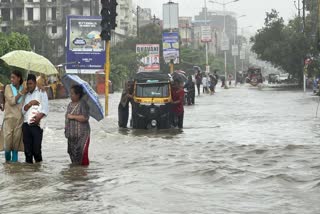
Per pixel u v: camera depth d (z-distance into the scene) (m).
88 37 48.47
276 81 93.62
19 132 11.96
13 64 12.19
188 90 35.72
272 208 7.55
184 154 13.34
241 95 49.31
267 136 17.66
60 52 99.06
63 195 8.59
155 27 98.12
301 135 17.84
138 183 9.42
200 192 8.66
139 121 21.00
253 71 89.81
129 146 15.27
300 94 48.62
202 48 131.00
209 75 56.38
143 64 66.62
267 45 68.81
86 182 9.67
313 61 49.06
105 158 12.74
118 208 7.67
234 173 10.22
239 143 15.70
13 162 12.12
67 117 11.74
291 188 8.84
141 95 21.22
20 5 103.50
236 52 108.94
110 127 21.59
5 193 8.84
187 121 24.22
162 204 7.88
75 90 11.73
